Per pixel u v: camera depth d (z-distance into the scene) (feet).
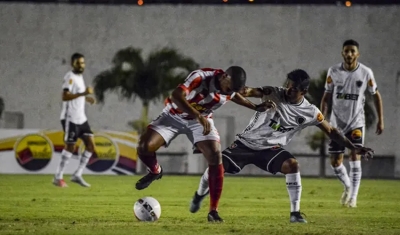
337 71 108.68
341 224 79.41
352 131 108.68
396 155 328.70
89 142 152.46
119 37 353.51
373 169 296.92
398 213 98.53
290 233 67.41
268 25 350.43
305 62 347.56
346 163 270.46
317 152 312.71
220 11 352.49
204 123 71.20
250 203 114.62
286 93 79.71
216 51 350.43
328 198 130.11
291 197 80.38
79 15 355.56
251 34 350.84
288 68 348.59
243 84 72.54
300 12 348.38
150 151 78.33
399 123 332.39
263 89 80.07
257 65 350.43
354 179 109.50
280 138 81.76
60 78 354.54
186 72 328.90
